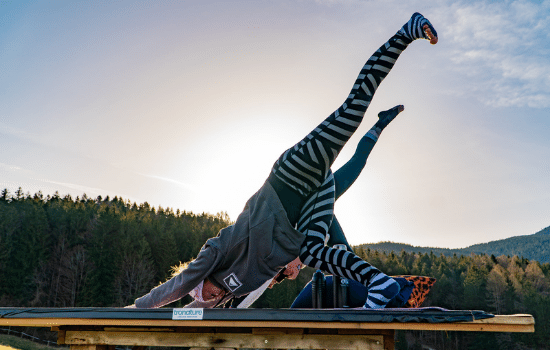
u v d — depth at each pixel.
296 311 2.64
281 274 3.84
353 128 3.42
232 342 2.96
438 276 85.25
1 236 64.12
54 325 3.13
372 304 3.08
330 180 3.67
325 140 3.40
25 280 62.84
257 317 2.67
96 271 63.12
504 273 84.62
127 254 65.88
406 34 3.36
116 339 3.10
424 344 66.06
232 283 3.40
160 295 3.47
